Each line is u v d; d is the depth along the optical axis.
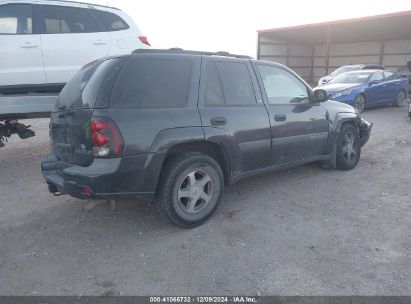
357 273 3.11
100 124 3.32
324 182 5.40
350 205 4.55
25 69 5.98
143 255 3.44
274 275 3.10
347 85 12.91
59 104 4.09
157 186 3.73
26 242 3.75
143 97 3.60
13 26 5.91
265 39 37.28
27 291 2.95
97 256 3.45
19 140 8.86
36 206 4.70
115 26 6.71
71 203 4.77
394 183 5.34
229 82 4.29
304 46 40.38
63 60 6.23
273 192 5.00
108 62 3.67
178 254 3.45
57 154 4.06
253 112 4.40
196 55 4.10
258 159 4.54
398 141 8.16
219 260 3.34
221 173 4.12
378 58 35.47
